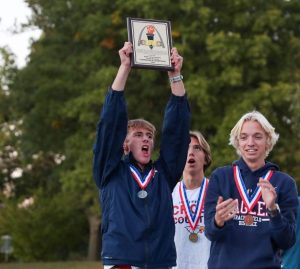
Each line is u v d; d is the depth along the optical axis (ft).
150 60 38.78
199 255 47.78
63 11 169.07
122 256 36.14
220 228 35.96
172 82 39.45
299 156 153.89
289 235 35.91
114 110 38.04
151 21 39.24
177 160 39.47
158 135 156.76
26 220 204.54
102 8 165.17
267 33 159.22
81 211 209.87
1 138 202.49
